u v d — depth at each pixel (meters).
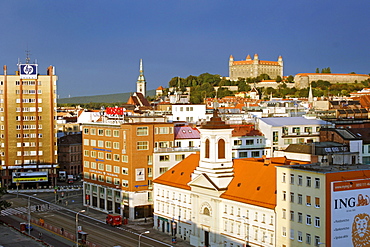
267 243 111.50
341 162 125.06
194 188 131.50
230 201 120.38
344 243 102.00
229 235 121.50
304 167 107.31
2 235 141.62
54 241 136.25
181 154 166.12
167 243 133.25
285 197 108.06
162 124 165.12
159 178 149.00
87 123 181.62
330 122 194.62
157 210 148.62
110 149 169.50
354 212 103.25
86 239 136.62
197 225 131.00
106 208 172.75
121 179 164.38
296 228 105.25
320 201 99.81
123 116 179.75
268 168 122.06
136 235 141.62
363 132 160.25
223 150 126.75
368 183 104.94
